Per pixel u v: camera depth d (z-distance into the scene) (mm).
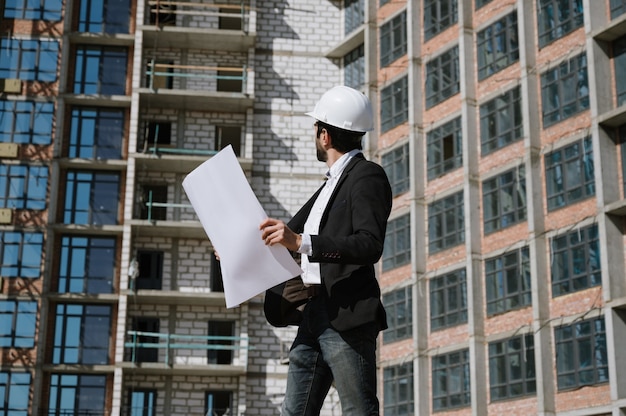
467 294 40219
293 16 52219
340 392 4812
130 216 47438
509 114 40250
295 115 51031
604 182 35469
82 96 49500
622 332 34219
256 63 51562
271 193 49875
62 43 50031
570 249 36406
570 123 37500
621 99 36500
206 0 52000
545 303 36875
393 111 47000
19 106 49156
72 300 47031
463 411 39438
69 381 46156
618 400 33156
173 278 48156
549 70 38844
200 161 48812
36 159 48531
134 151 48375
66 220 48312
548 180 37938
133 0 51312
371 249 4785
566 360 35656
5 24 50125
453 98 43406
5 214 47375
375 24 49188
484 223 40562
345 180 5090
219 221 4965
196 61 51500
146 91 49219
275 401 46906
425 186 44062
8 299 46438
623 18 35719
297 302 5082
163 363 45562
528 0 40125
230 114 50844
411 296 43062
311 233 5121
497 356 38531
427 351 41875
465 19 43062
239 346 44688
